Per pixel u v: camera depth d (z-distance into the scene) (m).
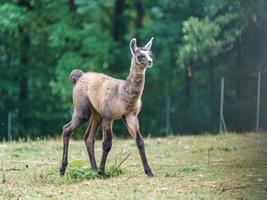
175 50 40.47
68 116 41.25
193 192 15.91
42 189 16.62
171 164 19.95
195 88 39.94
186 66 37.69
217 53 33.12
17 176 18.55
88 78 18.58
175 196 15.52
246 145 23.42
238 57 33.38
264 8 26.80
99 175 17.84
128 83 17.52
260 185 16.58
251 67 31.22
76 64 38.97
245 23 28.08
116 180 17.33
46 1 41.06
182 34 39.94
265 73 30.98
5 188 16.84
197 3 37.06
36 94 42.84
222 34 32.12
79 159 21.11
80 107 18.48
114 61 40.69
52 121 41.53
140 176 17.86
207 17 31.31
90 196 15.72
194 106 39.06
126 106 17.52
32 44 42.91
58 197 15.74
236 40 31.56
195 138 26.08
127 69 40.75
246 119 32.75
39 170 19.64
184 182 16.97
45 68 42.66
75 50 41.09
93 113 18.62
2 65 42.44
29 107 42.06
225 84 35.62
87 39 39.81
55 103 42.53
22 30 42.22
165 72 41.41
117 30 43.53
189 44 31.77
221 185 16.59
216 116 36.66
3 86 41.38
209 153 21.98
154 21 41.66
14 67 42.41
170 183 16.86
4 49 42.59
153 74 40.06
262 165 19.30
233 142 24.20
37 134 40.66
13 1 41.59
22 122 41.44
